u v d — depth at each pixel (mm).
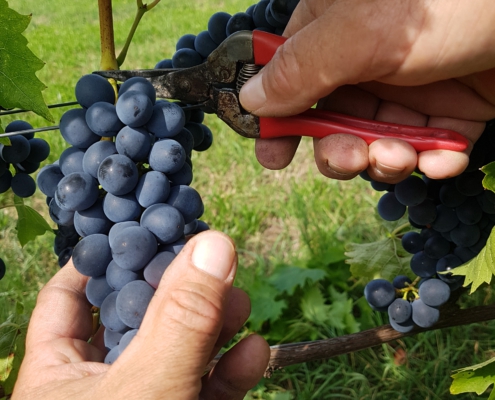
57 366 178
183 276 156
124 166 166
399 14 175
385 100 230
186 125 223
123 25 1124
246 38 204
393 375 387
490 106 220
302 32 186
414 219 243
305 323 428
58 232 240
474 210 232
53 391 161
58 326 201
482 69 185
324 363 401
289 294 439
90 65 900
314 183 550
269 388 392
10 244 497
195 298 151
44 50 970
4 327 248
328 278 468
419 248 259
